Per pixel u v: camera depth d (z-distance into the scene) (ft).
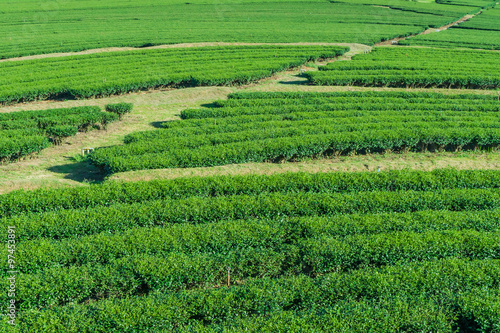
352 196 88.53
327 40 283.18
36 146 114.21
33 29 295.69
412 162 116.88
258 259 68.59
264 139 122.42
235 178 96.17
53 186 98.07
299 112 144.87
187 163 107.76
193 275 65.72
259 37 283.59
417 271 64.75
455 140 123.13
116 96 169.37
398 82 189.67
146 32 294.87
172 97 169.78
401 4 465.06
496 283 64.13
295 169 110.52
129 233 73.97
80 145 127.54
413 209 87.97
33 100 161.48
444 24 376.48
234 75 184.24
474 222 79.77
